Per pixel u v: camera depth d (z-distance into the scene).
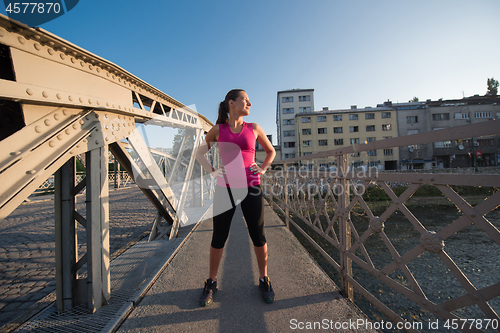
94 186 1.67
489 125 0.73
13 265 2.96
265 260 1.72
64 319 1.56
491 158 31.27
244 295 1.73
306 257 2.43
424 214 7.61
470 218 0.84
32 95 1.21
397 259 1.21
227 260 2.41
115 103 1.96
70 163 1.71
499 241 0.75
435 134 0.95
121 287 1.94
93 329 1.45
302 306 1.57
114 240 3.75
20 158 1.11
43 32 1.24
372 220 1.38
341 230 1.82
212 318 1.48
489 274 3.06
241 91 1.67
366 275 3.10
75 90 1.53
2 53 1.25
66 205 1.68
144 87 2.60
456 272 0.92
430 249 1.01
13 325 1.58
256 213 1.65
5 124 1.45
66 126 1.43
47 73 1.34
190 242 3.09
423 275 3.04
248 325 1.40
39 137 1.27
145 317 1.52
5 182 1.05
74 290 1.68
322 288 1.80
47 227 5.18
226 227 1.68
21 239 4.21
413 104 36.53
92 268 1.62
